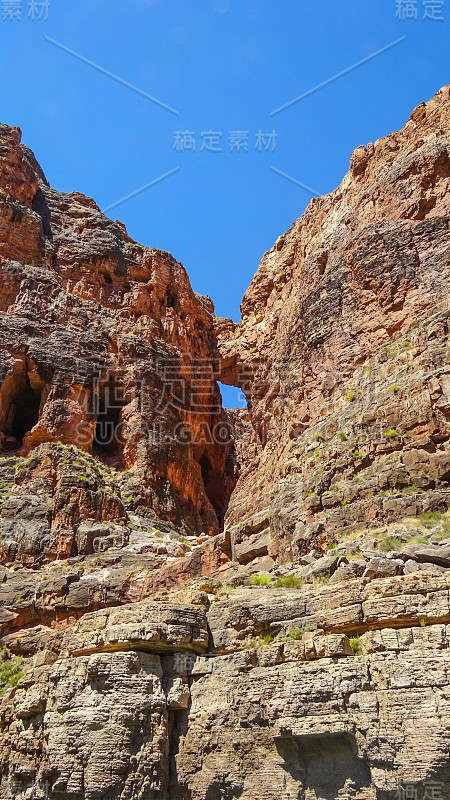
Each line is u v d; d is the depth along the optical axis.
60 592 32.25
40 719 21.80
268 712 19.34
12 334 45.44
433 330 28.42
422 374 26.81
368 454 26.66
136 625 21.48
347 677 18.47
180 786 19.77
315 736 18.36
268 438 41.91
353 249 35.91
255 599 21.86
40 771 20.83
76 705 20.61
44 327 46.91
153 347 50.97
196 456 53.06
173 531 41.88
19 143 55.62
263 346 51.44
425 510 23.61
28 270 49.06
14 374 44.84
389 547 22.28
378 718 17.75
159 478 45.00
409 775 16.94
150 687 20.69
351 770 17.97
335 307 35.78
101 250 54.28
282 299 49.72
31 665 27.89
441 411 25.38
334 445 28.58
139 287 54.44
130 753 19.77
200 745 20.02
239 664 20.48
